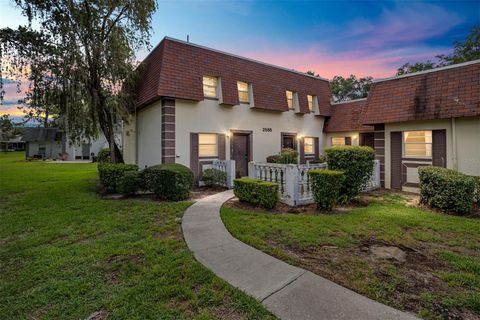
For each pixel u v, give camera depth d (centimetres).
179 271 283
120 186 745
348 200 652
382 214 525
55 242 393
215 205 625
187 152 933
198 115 965
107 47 853
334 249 346
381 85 925
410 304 218
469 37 1886
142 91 985
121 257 330
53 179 1139
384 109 880
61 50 799
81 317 212
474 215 523
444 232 416
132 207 609
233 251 343
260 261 311
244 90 1128
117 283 265
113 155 976
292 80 1309
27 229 454
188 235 409
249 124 1129
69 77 808
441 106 741
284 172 648
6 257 338
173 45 919
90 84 870
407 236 397
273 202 582
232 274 277
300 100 1313
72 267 304
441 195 552
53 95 819
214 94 1027
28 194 784
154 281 264
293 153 1180
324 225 449
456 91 721
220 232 423
